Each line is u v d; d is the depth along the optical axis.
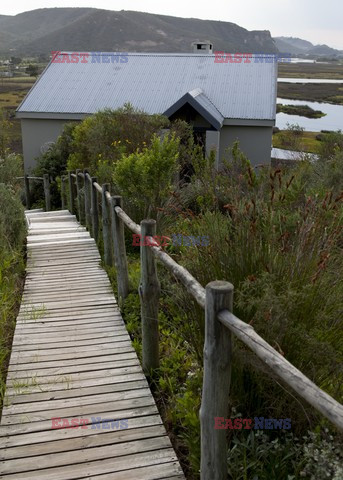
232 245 2.95
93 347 4.09
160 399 3.39
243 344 2.60
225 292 2.10
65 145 14.64
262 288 2.62
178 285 3.16
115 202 4.83
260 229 3.08
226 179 6.25
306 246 2.80
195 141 14.89
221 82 17.08
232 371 2.60
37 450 2.82
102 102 16.47
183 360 3.74
